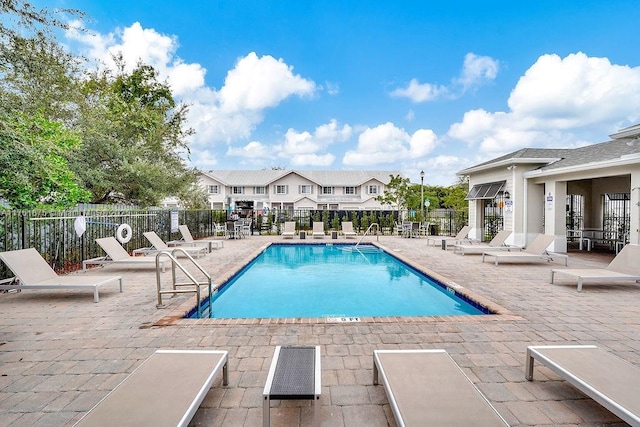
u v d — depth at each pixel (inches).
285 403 115.5
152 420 87.2
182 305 227.0
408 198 988.6
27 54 322.0
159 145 773.3
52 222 335.3
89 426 84.7
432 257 454.0
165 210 605.3
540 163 546.6
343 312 264.2
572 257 459.5
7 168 298.4
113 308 220.4
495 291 266.5
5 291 264.1
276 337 171.8
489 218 700.7
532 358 128.3
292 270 434.3
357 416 107.7
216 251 523.8
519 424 103.7
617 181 562.9
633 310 216.7
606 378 107.4
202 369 113.3
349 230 786.8
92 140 591.2
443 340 167.8
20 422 103.7
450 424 86.0
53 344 162.4
